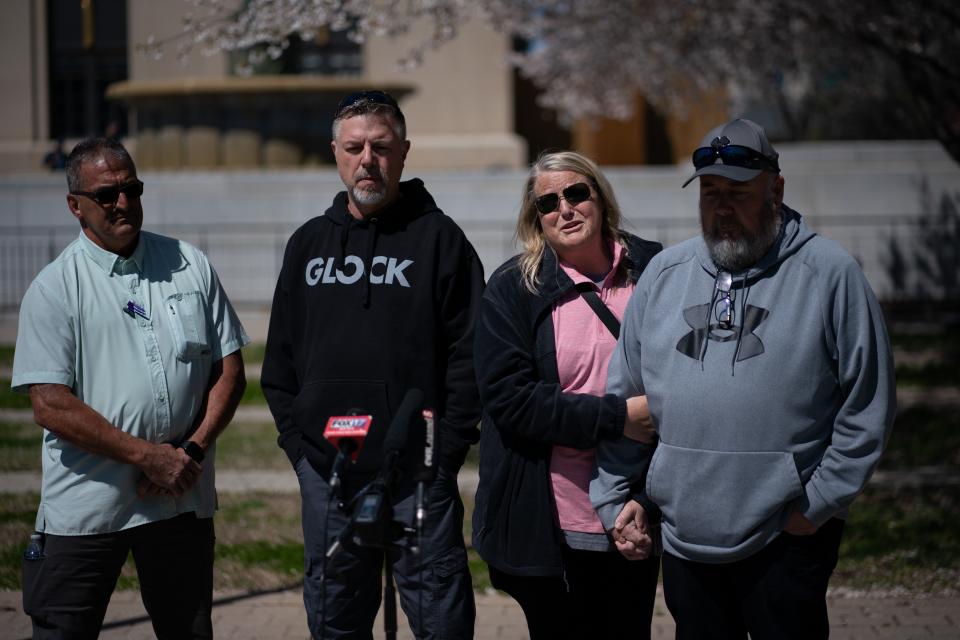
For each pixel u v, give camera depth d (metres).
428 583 3.74
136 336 3.82
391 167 3.81
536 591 3.75
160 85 18.59
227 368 4.02
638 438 3.54
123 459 3.68
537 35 19.12
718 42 15.42
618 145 27.09
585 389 3.70
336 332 3.81
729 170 3.23
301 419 3.81
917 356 12.90
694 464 3.33
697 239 3.52
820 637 3.36
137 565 3.92
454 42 19.70
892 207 17.14
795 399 3.25
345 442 3.23
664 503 3.42
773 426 3.25
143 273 3.89
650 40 17.31
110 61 22.33
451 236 3.91
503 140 19.72
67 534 3.72
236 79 18.53
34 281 3.80
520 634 5.25
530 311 3.74
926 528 6.79
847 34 10.66
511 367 3.66
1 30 20.80
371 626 3.88
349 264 3.86
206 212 17.92
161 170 19.30
